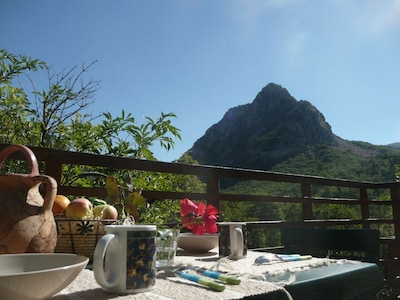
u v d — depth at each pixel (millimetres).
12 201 780
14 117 2859
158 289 642
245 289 643
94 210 1043
